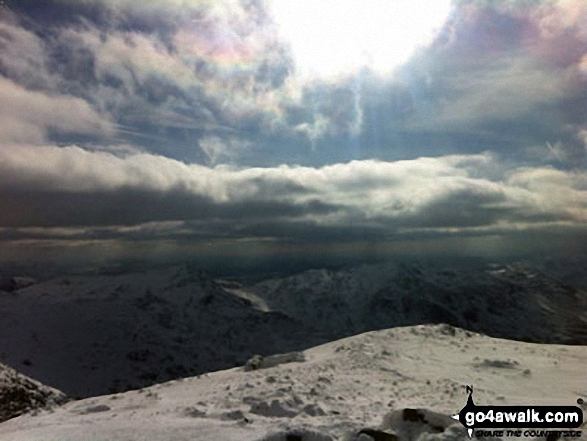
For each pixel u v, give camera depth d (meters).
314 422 12.64
